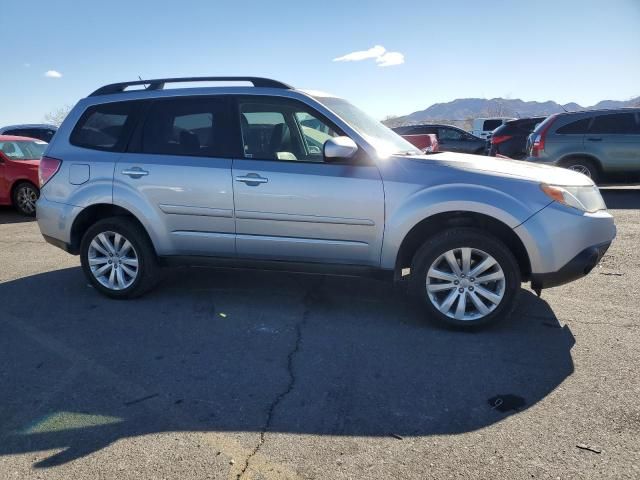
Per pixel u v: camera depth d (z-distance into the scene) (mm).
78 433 2941
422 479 2533
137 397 3326
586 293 5160
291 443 2828
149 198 4762
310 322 4512
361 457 2703
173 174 4680
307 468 2625
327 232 4391
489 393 3320
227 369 3693
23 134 19375
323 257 4488
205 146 4688
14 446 2830
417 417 3064
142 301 5066
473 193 4070
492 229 4293
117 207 4984
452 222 4324
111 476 2584
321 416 3090
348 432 2924
